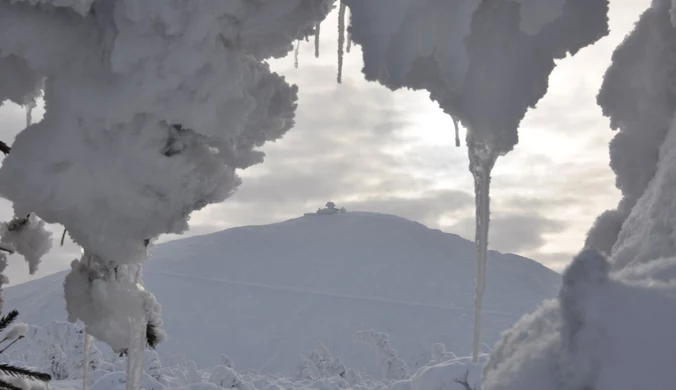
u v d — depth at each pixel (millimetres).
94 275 3629
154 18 2592
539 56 2178
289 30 2809
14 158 2863
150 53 2633
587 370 1451
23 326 5164
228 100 2775
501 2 2176
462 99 2221
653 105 2955
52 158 2842
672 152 2516
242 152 3076
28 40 2781
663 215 2314
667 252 2258
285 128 3137
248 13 2717
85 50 2818
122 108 2693
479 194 2391
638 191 3078
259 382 16250
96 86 2768
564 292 1586
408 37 2111
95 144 2850
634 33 3016
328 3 2855
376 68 2150
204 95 2682
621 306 1506
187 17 2604
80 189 2861
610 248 3156
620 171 3125
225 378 13328
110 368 17578
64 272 57094
